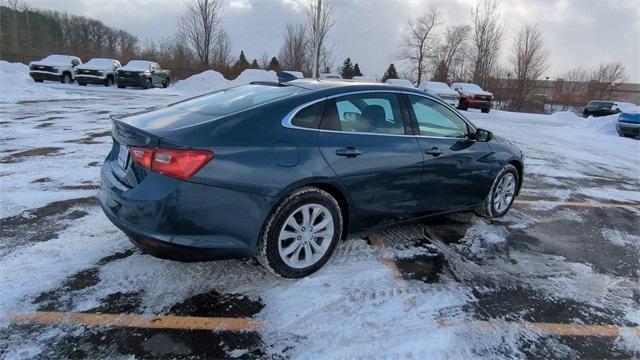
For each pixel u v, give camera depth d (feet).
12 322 9.05
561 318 10.52
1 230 13.34
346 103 11.94
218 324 9.38
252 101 11.39
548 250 14.52
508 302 11.03
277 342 8.93
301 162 10.59
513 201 18.21
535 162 31.35
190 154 9.45
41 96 58.29
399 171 12.53
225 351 8.60
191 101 12.57
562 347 9.41
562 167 30.19
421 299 10.80
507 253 13.97
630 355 9.32
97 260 11.71
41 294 10.05
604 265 13.70
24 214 14.70
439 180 13.84
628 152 41.65
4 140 26.89
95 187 18.08
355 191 11.68
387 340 9.18
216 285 10.82
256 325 9.41
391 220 12.94
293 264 10.98
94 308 9.67
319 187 11.29
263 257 10.57
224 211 9.78
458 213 16.88
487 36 161.68
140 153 9.83
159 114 11.32
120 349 8.48
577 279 12.59
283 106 10.93
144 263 11.66
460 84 98.68
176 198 9.39
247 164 9.91
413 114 13.39
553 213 18.66
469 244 14.39
